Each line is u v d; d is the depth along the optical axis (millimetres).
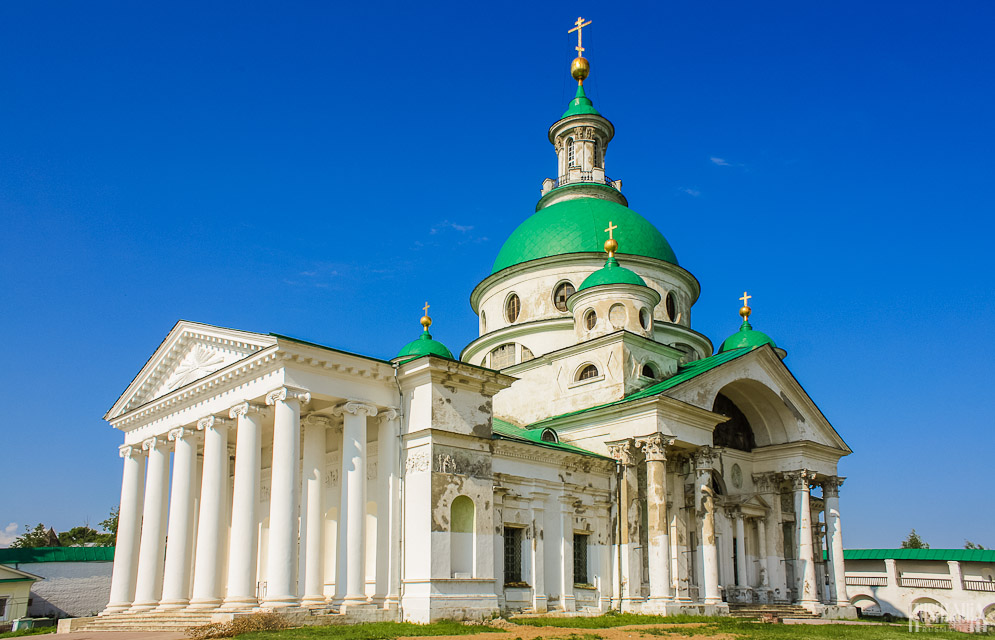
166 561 32094
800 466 45469
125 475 37906
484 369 32125
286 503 27750
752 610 39812
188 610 29344
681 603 35375
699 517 38531
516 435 36312
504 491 33469
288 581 27266
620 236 49344
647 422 37469
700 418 39406
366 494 31031
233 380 31219
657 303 44438
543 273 48594
